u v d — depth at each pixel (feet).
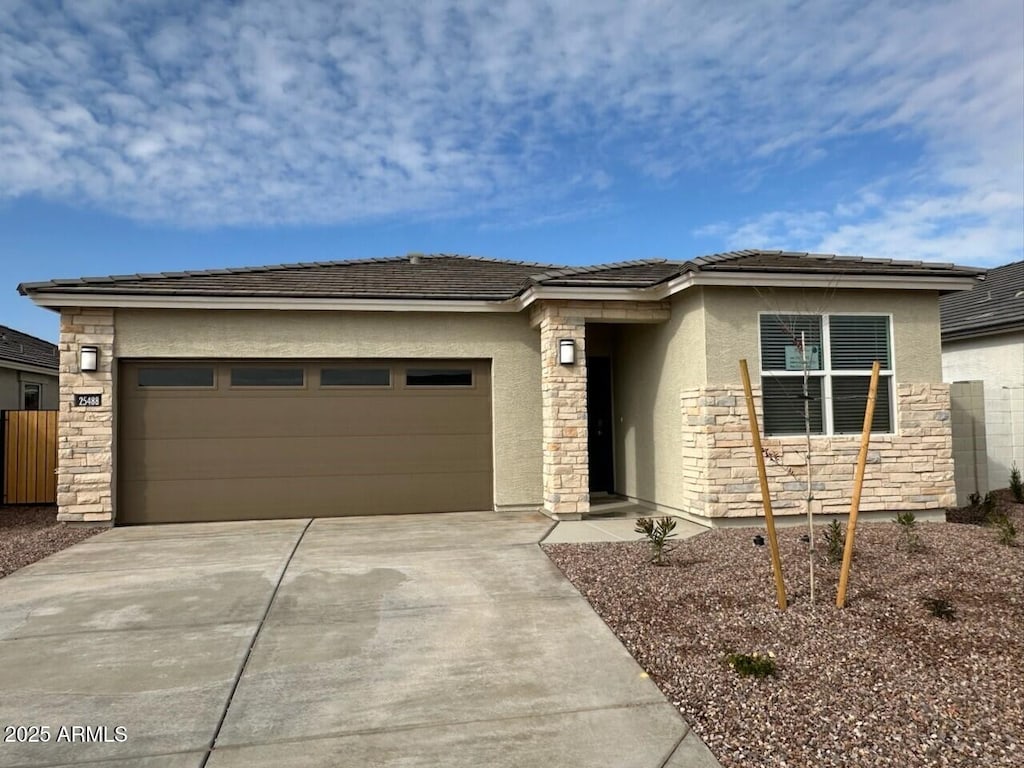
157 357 32.12
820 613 16.65
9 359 51.93
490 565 22.59
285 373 33.63
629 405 38.17
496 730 11.57
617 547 24.93
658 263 37.68
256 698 12.86
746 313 29.68
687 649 14.85
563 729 11.57
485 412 35.37
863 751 10.67
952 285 30.30
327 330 33.60
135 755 10.79
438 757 10.69
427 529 29.53
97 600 19.08
